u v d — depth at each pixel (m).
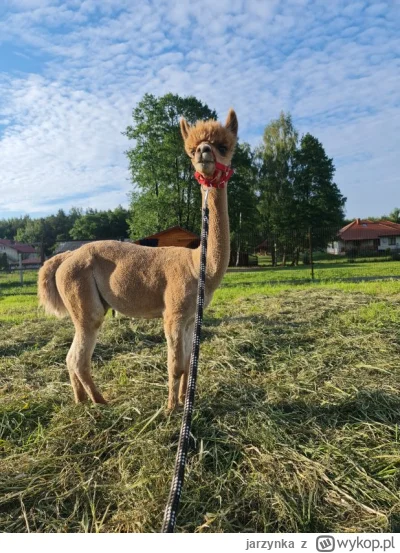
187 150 3.30
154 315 3.95
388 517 2.46
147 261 3.77
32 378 4.97
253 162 44.78
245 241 38.41
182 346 3.63
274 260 40.22
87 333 3.88
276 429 3.38
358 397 3.96
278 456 3.02
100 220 77.62
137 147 36.88
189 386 1.91
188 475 2.83
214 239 3.41
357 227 53.22
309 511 2.49
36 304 11.75
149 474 2.84
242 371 4.92
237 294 11.70
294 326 6.82
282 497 2.60
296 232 39.03
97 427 3.50
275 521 2.48
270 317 7.51
